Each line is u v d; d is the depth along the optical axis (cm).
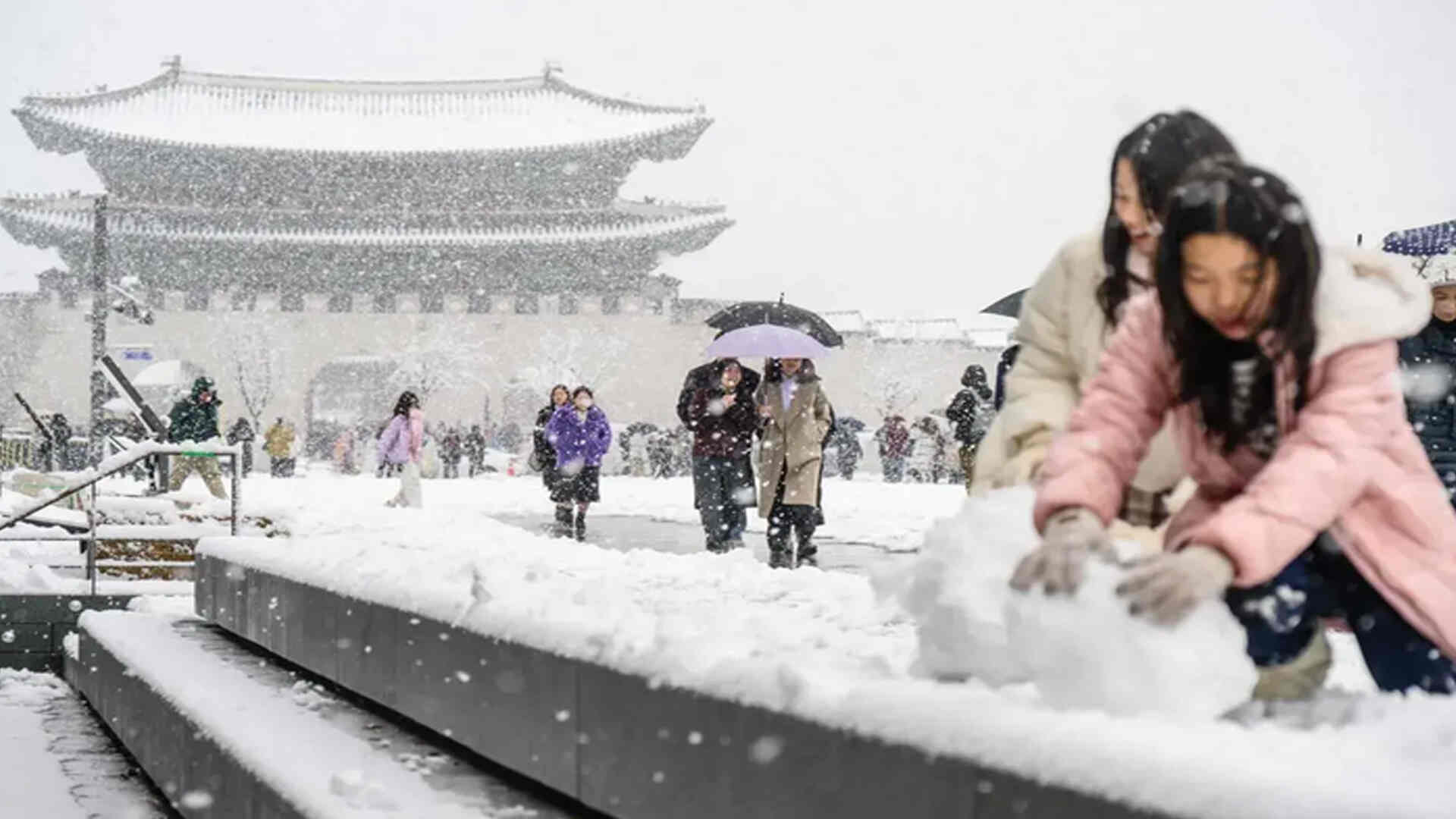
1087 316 484
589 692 516
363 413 10106
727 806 427
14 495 2408
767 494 1695
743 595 825
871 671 418
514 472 7806
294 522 1684
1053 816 294
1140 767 277
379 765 641
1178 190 318
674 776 459
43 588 1492
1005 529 357
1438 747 269
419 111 11119
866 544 2106
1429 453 826
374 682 741
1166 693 298
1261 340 320
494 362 10294
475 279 10369
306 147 10625
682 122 10769
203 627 1183
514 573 718
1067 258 497
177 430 2733
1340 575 348
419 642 680
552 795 581
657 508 3225
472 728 621
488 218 10656
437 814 552
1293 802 249
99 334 4291
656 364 10375
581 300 10462
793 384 1695
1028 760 302
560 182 10912
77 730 1193
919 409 11062
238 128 10775
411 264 10356
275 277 10350
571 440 2325
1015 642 317
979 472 505
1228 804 258
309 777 612
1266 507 304
